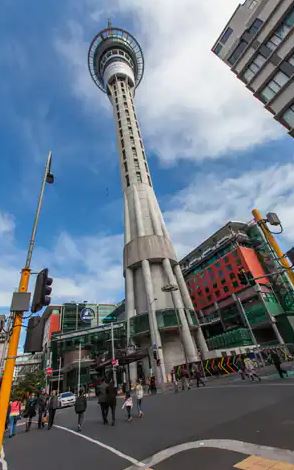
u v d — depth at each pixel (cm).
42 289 793
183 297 5381
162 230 6097
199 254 8894
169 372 4266
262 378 1962
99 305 11306
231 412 1005
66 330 9894
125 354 4384
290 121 2383
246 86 2719
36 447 995
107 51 9356
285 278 6862
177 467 568
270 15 2430
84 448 866
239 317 7100
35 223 952
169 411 1309
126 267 5603
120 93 8369
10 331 750
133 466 628
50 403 1495
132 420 1249
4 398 645
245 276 1695
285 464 482
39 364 10150
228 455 580
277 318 6481
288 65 2333
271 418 805
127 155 7169
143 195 6525
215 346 6544
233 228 8019
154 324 4591
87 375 7119
